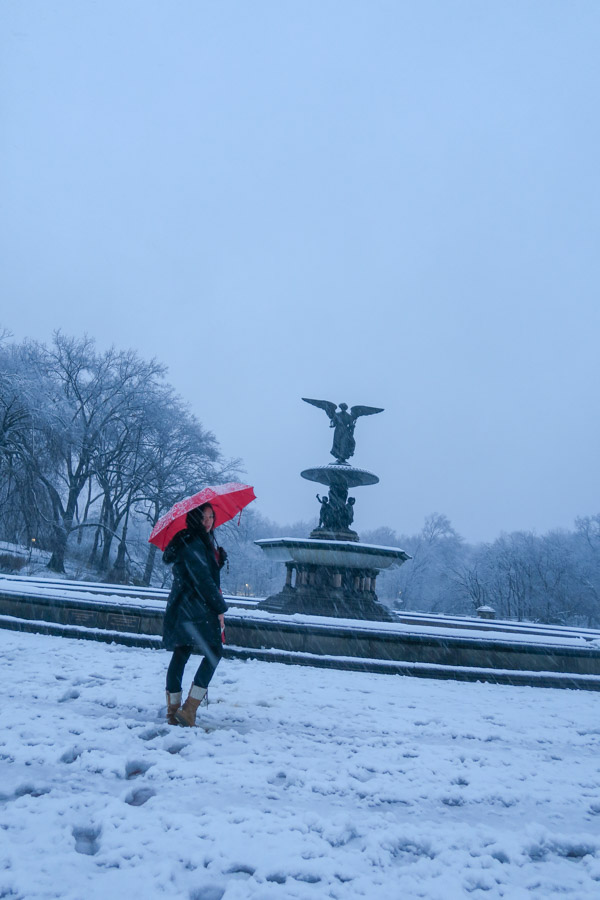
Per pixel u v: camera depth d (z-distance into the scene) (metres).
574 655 8.92
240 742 4.24
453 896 2.35
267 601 14.90
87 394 45.03
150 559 41.72
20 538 35.47
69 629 8.60
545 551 62.50
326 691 6.46
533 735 5.36
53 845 2.51
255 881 2.36
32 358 44.81
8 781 3.22
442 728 5.28
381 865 2.61
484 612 28.30
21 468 34.91
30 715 4.45
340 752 4.24
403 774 3.90
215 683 6.38
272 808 3.11
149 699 5.26
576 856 2.96
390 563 14.30
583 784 3.99
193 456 47.00
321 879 2.44
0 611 9.25
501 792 3.67
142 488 44.22
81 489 43.88
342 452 16.17
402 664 8.28
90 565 43.38
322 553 13.88
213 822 2.85
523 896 2.40
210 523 4.87
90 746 3.85
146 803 3.06
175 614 4.64
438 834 2.96
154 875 2.34
